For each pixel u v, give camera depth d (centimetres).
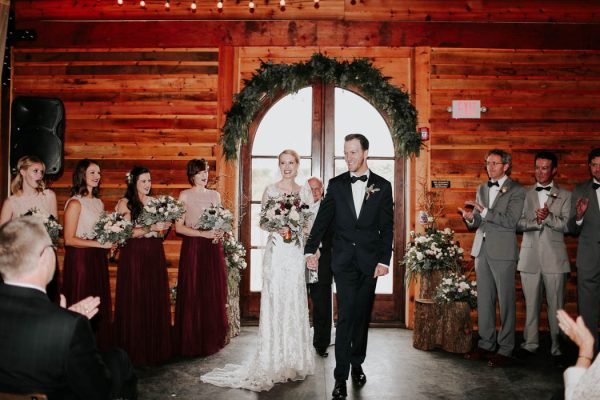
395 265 496
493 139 484
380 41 488
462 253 446
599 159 367
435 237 437
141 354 363
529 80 488
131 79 492
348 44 488
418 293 473
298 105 504
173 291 460
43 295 151
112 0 488
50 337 143
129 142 489
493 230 376
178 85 491
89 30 493
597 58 489
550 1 485
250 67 492
